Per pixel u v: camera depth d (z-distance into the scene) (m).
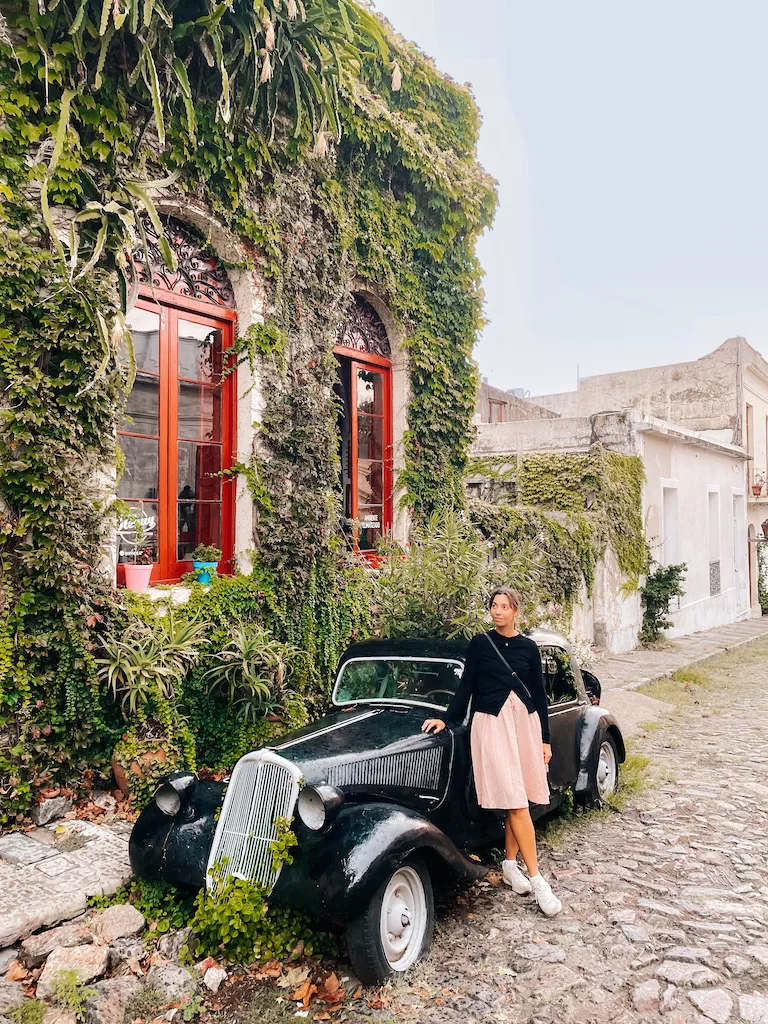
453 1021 3.41
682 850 5.55
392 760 4.33
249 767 4.17
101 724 5.88
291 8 6.63
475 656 4.74
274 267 7.86
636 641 16.83
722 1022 3.38
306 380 8.19
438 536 7.47
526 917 4.45
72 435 5.85
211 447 7.67
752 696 12.58
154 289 7.06
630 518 16.69
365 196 9.26
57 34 5.87
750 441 26.84
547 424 18.45
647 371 26.45
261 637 6.87
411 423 10.12
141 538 6.72
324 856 3.67
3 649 5.50
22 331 5.67
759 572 28.28
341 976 3.75
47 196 5.82
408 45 10.01
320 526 8.16
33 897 4.23
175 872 4.13
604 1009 3.49
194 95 7.04
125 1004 3.48
